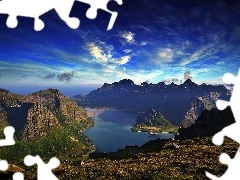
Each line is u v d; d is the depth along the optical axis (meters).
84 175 28.17
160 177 24.97
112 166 32.78
